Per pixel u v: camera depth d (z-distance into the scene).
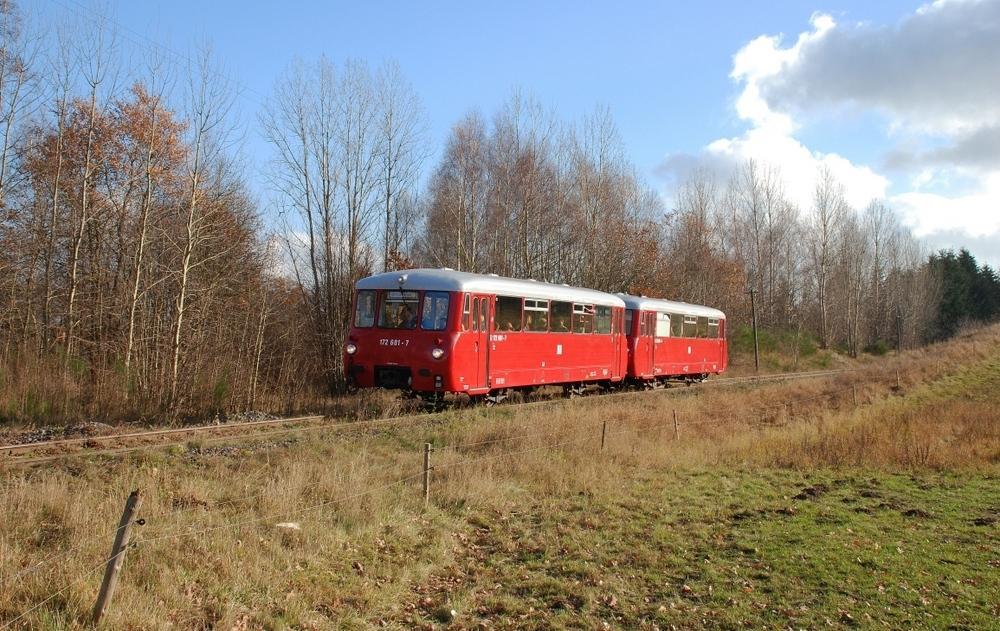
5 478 9.53
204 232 25.50
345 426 15.01
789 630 6.66
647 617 6.98
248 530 7.79
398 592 7.17
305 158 30.39
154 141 25.70
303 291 31.25
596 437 14.98
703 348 33.53
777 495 12.29
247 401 20.88
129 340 22.00
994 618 7.03
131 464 10.54
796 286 73.88
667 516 10.55
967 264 103.44
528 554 8.67
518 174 40.03
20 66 23.39
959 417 21.56
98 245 27.55
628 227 47.03
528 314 20.81
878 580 8.05
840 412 22.62
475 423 15.55
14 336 21.81
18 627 5.18
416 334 18.19
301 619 6.22
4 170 23.38
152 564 6.52
